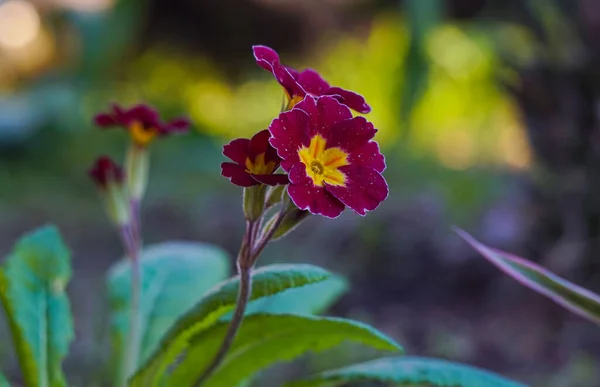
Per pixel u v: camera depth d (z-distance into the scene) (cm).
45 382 45
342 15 198
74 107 171
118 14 174
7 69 212
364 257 93
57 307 46
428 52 111
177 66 214
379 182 37
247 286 39
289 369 67
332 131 38
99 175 48
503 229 84
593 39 71
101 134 170
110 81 197
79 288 87
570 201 74
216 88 218
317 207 36
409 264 90
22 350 44
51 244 47
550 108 74
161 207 127
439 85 144
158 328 49
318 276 40
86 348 69
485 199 100
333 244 99
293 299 49
